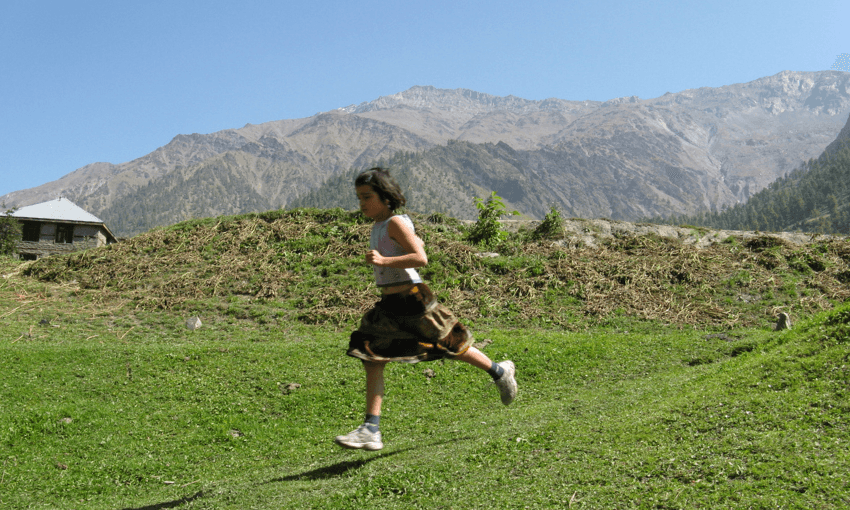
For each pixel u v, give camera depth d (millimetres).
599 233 20031
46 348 10781
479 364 4523
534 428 5949
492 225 19266
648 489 3861
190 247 18969
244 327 14305
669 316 14633
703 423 4941
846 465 3697
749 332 12945
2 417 7801
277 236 19438
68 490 6395
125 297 16000
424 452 5777
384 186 4270
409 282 4238
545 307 15367
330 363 10680
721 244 19156
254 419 8562
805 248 18281
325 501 4434
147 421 8328
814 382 5273
